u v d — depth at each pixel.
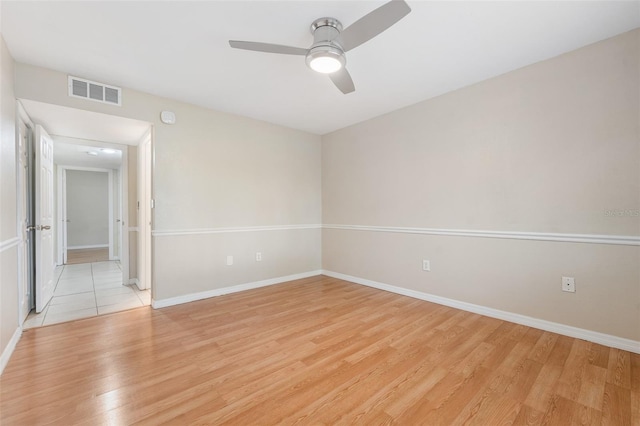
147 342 2.25
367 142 3.89
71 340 2.28
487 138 2.74
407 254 3.43
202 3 1.70
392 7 1.50
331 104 3.33
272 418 1.44
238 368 1.88
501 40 2.10
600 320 2.16
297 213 4.31
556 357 1.98
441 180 3.10
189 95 3.04
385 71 2.56
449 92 3.01
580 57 2.22
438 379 1.76
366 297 3.38
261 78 2.66
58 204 5.66
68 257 6.30
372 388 1.67
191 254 3.27
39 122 2.94
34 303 2.93
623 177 2.06
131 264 4.04
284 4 1.72
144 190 3.72
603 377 1.75
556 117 2.34
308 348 2.15
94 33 1.98
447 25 1.92
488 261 2.75
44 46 2.12
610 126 2.11
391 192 3.60
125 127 3.15
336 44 1.84
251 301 3.25
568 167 2.29
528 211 2.50
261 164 3.90
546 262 2.41
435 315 2.80
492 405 1.52
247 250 3.75
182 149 3.20
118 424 1.39
